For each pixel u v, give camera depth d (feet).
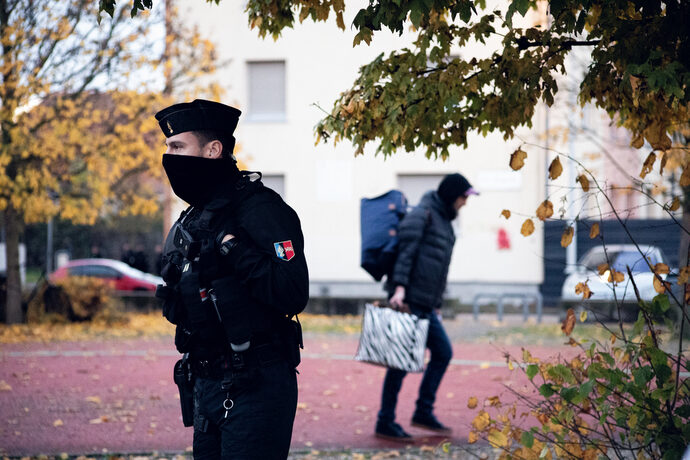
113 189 58.54
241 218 9.46
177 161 9.67
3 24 50.16
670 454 10.39
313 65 81.00
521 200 77.66
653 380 11.34
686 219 32.40
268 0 13.05
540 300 64.28
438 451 18.98
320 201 81.35
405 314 20.03
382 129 13.47
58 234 130.31
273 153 81.82
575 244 76.07
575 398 10.87
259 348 9.37
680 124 12.84
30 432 22.02
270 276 9.14
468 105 13.46
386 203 20.80
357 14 11.85
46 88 49.75
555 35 12.43
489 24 12.62
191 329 9.63
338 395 28.63
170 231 10.19
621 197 44.39
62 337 49.32
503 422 12.39
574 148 69.92
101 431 22.21
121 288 93.35
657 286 11.59
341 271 81.15
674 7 10.89
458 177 20.67
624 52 11.23
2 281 57.11
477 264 78.59
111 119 55.72
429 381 21.09
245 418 9.25
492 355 38.93
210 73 59.16
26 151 50.19
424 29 12.82
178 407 25.94
